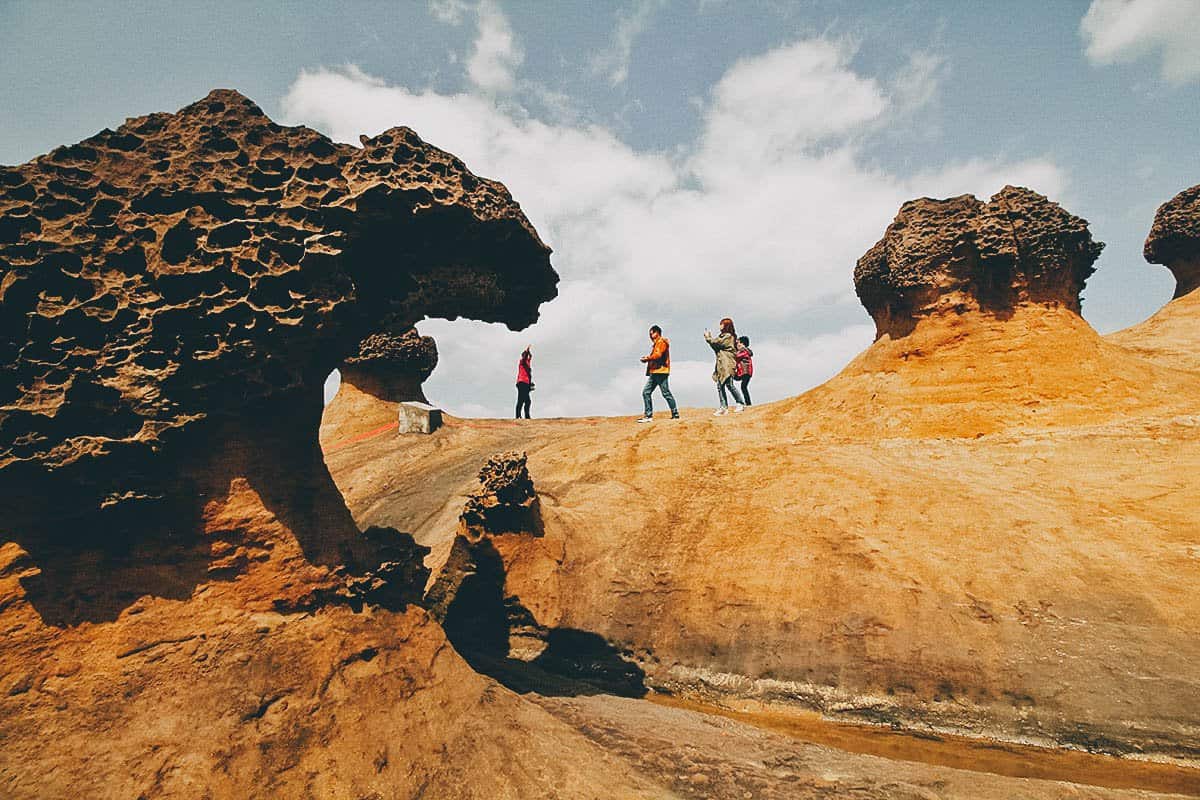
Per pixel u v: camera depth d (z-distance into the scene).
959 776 4.83
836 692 7.14
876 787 4.64
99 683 4.18
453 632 9.63
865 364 13.41
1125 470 8.73
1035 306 11.46
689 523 10.30
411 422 19.77
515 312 7.47
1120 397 10.31
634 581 9.52
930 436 10.83
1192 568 7.00
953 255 11.92
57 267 4.56
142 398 4.51
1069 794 4.46
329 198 5.29
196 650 4.50
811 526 9.27
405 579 5.99
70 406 4.37
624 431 14.38
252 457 5.12
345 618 5.24
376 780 4.29
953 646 7.06
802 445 11.81
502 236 6.38
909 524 8.75
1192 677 5.98
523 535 9.92
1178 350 13.51
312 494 5.51
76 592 4.42
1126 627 6.63
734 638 8.23
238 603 4.85
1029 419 10.41
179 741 4.01
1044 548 7.77
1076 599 7.07
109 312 4.61
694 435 13.27
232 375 4.88
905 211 12.80
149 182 4.89
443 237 6.07
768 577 8.76
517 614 9.54
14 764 3.73
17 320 4.43
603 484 11.96
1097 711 6.00
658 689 8.02
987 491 9.00
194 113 5.27
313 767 4.20
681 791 4.54
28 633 4.20
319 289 5.10
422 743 4.68
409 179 5.61
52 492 4.41
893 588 7.91
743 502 10.36
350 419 21.02
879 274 13.85
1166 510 7.84
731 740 5.64
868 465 10.34
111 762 3.83
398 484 16.77
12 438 4.24
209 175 5.03
